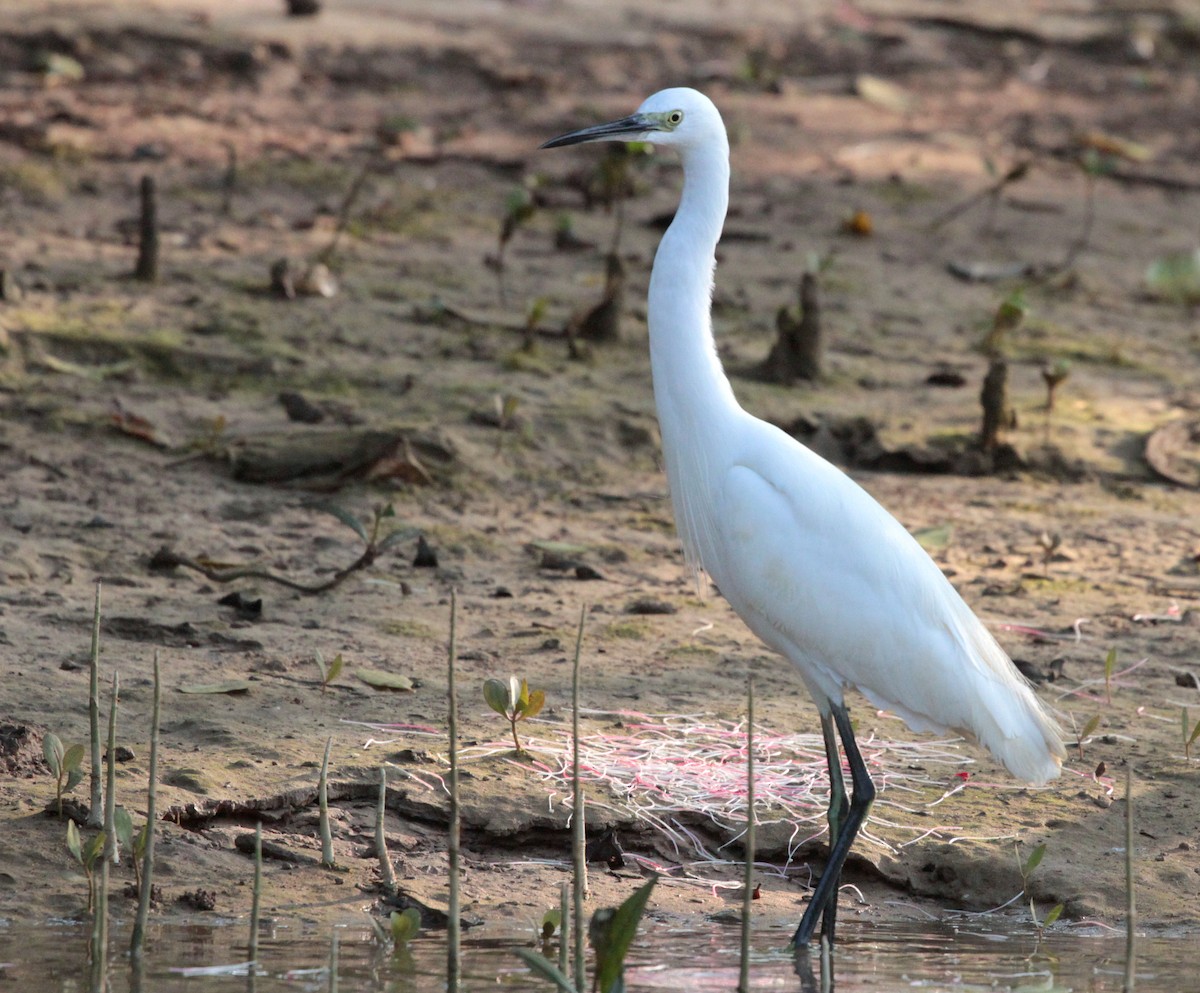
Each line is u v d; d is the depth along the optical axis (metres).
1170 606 11.98
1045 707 8.45
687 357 8.15
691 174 8.23
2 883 7.13
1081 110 33.22
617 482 14.17
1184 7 42.69
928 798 8.66
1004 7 41.41
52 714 8.50
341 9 31.84
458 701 9.29
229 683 9.13
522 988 6.40
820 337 16.75
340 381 15.23
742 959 5.96
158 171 21.28
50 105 23.20
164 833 7.59
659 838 8.24
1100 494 14.89
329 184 21.77
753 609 8.12
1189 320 20.55
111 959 6.57
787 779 8.69
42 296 16.33
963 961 7.06
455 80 28.52
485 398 15.14
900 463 15.23
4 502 12.13
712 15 36.31
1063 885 7.83
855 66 34.00
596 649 10.38
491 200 22.20
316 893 7.39
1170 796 8.73
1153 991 6.65
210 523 12.27
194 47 27.00
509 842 8.07
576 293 18.69
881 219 23.45
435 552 12.06
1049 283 21.34
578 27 33.69
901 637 7.76
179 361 15.31
